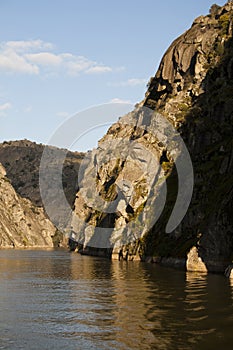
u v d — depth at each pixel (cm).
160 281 5678
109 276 6638
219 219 6700
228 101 10244
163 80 14625
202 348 2703
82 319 3522
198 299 4178
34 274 7194
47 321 3475
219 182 8056
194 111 11612
